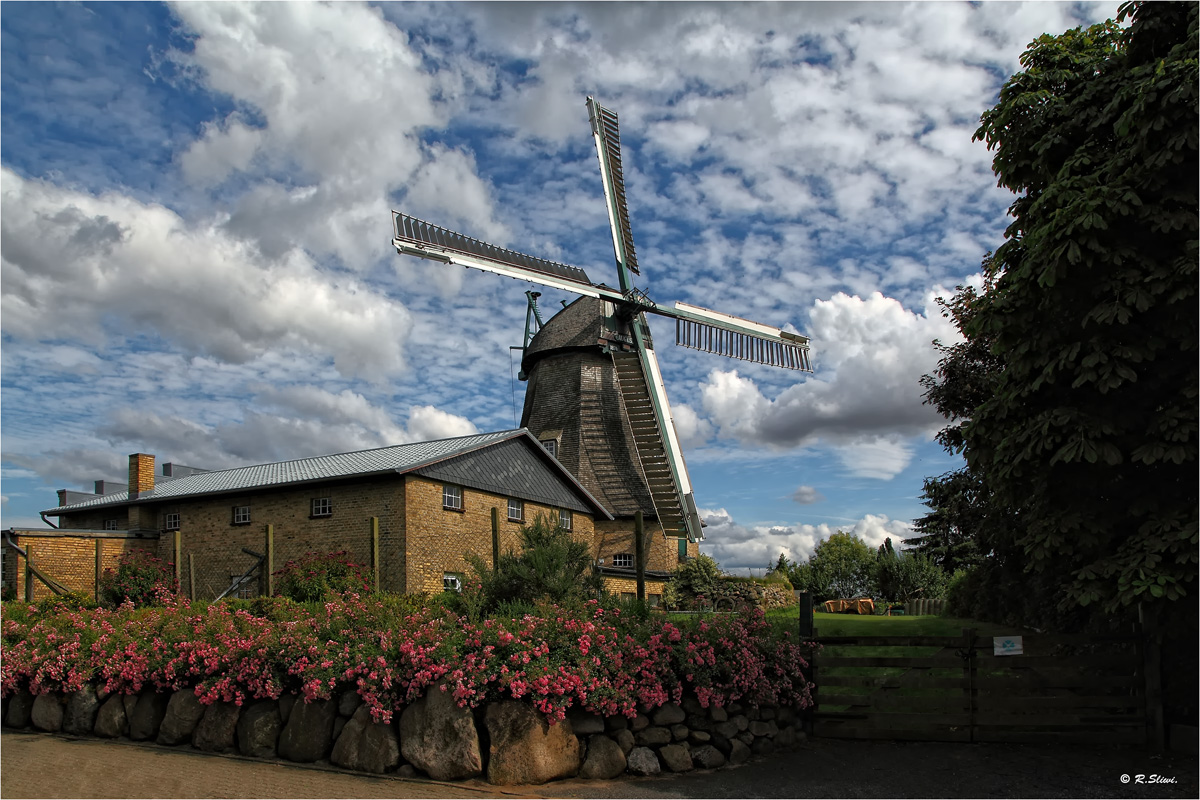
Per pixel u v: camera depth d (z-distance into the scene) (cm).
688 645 933
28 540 2570
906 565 4297
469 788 816
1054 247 889
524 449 2958
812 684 1042
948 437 1559
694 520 2744
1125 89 882
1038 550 929
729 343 3125
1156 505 882
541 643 892
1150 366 902
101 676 1095
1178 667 990
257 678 948
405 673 881
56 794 801
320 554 2239
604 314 2983
